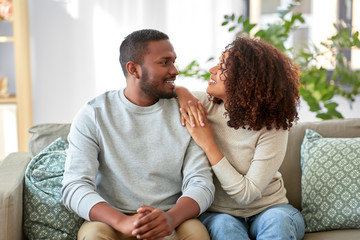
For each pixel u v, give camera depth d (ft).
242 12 13.07
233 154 5.75
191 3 13.12
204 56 13.29
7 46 13.01
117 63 13.35
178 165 5.60
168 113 5.78
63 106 13.44
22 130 12.23
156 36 5.61
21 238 5.58
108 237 4.90
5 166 6.18
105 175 5.61
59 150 6.38
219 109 5.95
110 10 13.16
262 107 5.56
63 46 13.21
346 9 13.05
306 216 6.24
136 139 5.58
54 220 5.61
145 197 5.49
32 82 13.26
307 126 6.93
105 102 5.72
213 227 5.36
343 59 8.98
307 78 8.34
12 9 11.85
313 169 6.35
